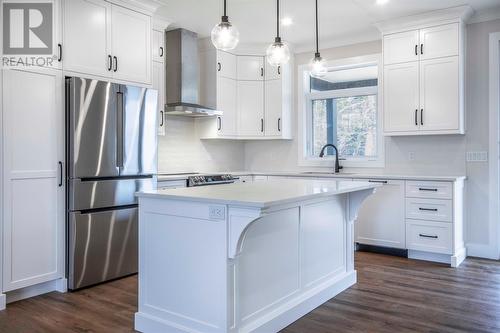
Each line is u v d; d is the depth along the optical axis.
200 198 2.21
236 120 5.43
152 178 3.82
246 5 4.02
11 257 2.93
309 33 4.96
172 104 4.68
